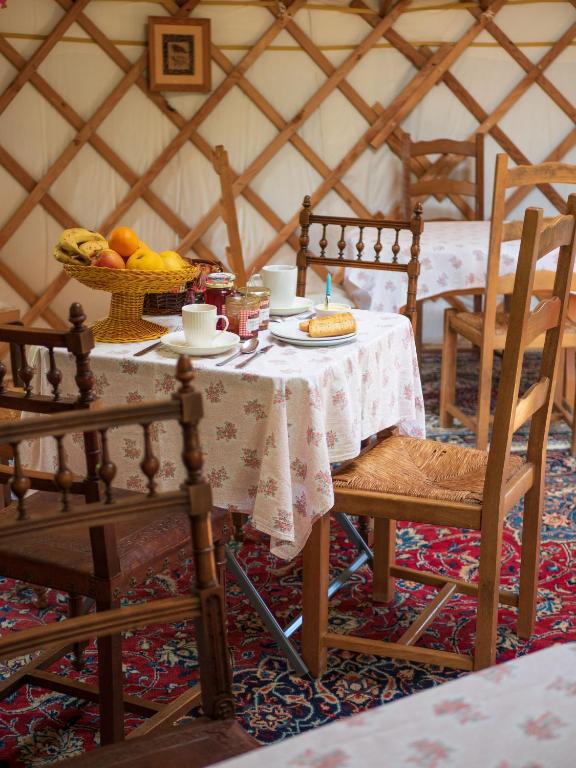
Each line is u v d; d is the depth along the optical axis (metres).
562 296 1.79
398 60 3.84
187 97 3.80
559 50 3.81
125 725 1.68
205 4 3.72
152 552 1.46
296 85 3.86
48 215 3.86
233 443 1.70
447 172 4.00
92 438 1.25
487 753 0.78
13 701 1.75
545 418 1.84
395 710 0.83
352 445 1.77
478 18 3.78
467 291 3.10
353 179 3.99
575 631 1.98
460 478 1.83
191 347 1.75
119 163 3.81
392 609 2.08
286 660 1.88
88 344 1.24
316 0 3.74
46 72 3.69
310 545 1.76
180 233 3.96
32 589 2.14
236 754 1.04
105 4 3.64
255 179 3.97
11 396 1.31
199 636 1.09
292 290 2.12
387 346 1.96
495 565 1.69
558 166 2.60
